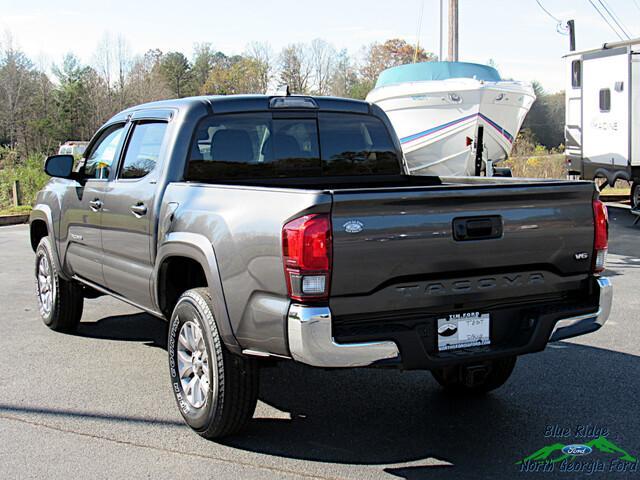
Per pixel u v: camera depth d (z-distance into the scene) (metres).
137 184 5.39
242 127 5.39
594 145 17.42
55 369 5.99
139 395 5.37
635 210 16.05
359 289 3.80
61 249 6.72
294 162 5.62
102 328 7.35
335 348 3.73
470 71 14.66
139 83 64.56
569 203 4.33
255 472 4.10
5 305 8.38
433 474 4.07
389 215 3.83
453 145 14.80
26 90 61.28
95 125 62.22
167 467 4.16
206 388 4.47
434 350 4.06
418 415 4.98
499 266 4.14
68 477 4.03
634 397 5.27
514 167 25.70
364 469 4.14
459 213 3.99
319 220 3.70
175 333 4.76
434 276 3.99
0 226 17.14
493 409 5.07
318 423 4.84
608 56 16.59
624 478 4.02
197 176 5.20
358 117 5.94
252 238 4.02
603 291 4.41
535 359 6.21
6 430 4.71
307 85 65.62
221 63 89.38
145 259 5.23
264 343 4.00
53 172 6.36
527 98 14.92
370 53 66.38
